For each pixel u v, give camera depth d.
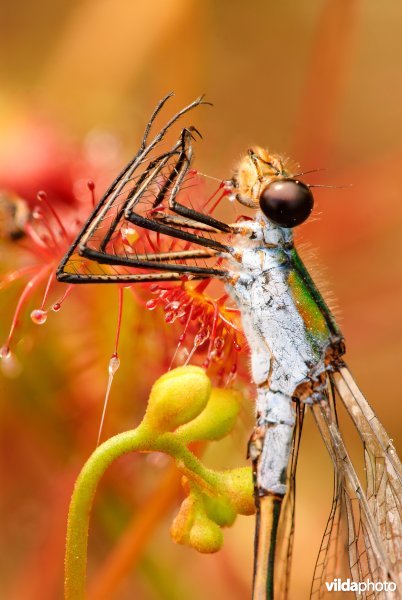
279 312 0.08
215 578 0.09
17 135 0.09
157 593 0.09
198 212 0.08
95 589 0.09
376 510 0.08
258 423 0.08
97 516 0.09
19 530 0.09
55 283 0.08
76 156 0.09
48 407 0.09
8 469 0.09
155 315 0.08
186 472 0.08
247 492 0.08
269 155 0.08
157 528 0.09
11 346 0.08
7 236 0.08
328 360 0.08
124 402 0.08
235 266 0.08
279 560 0.08
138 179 0.08
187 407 0.08
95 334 0.08
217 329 0.08
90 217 0.08
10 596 0.09
